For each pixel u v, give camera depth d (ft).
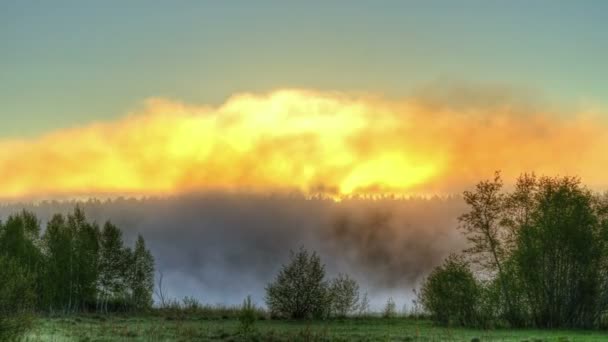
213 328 151.94
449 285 168.76
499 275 171.01
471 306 167.32
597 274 166.71
